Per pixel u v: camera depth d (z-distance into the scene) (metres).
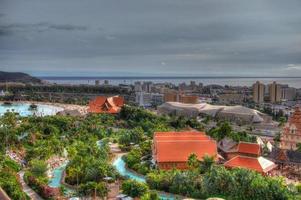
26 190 150.12
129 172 186.62
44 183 151.88
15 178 149.88
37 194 146.12
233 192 143.12
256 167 170.75
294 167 193.88
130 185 145.50
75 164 179.75
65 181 166.12
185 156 186.88
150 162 197.62
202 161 176.12
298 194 145.75
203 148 190.50
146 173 180.25
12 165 177.38
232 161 175.38
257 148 186.25
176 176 154.88
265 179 146.25
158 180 157.38
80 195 145.00
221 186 146.50
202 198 146.50
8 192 132.88
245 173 147.25
